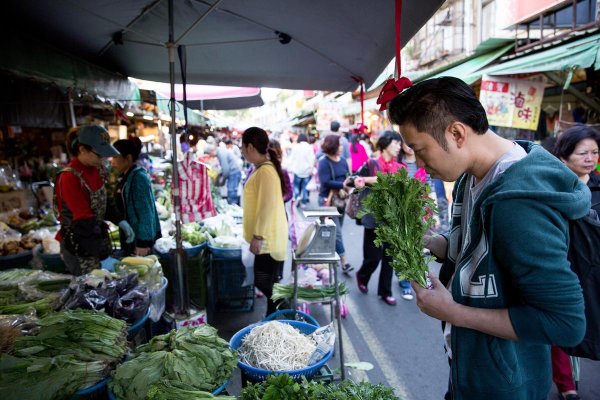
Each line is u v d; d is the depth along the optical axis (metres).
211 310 4.19
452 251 1.49
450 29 9.83
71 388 1.51
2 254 3.61
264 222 3.21
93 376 1.58
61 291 2.23
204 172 3.54
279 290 3.11
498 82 4.93
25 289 2.31
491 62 5.99
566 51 4.14
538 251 1.01
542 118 5.95
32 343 1.65
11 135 5.32
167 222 4.72
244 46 3.53
